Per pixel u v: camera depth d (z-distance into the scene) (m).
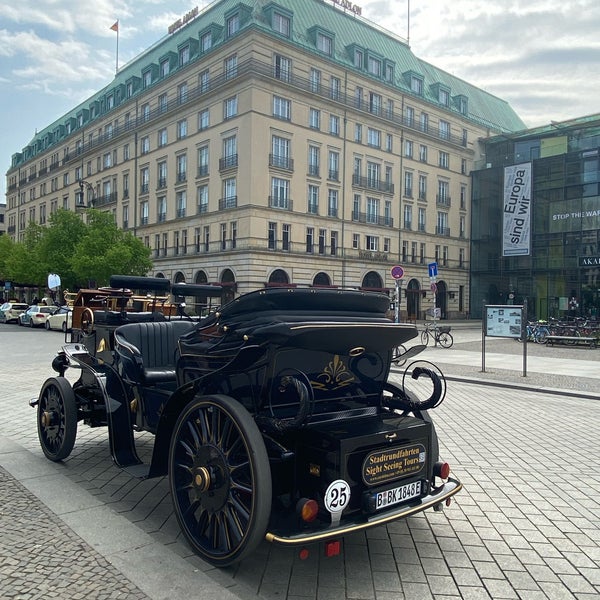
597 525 4.19
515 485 5.10
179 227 44.94
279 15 40.09
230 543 3.27
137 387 4.71
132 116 51.22
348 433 3.24
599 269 40.69
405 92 48.62
